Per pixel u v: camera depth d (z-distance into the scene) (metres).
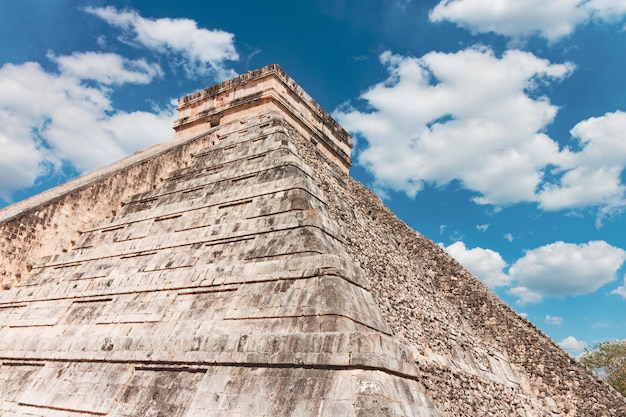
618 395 14.59
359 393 6.41
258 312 8.44
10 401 9.36
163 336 8.90
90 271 12.23
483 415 11.41
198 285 9.80
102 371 8.98
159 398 7.88
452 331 14.37
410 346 11.02
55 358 9.85
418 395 7.37
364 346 6.91
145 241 12.34
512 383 15.02
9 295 12.53
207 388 7.57
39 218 13.57
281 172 12.56
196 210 12.65
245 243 10.52
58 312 11.27
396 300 12.89
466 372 12.48
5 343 11.05
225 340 8.09
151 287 10.48
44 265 13.26
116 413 7.96
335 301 7.93
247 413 6.86
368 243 15.05
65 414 8.46
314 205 11.32
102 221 14.64
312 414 6.41
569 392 15.16
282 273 8.95
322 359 7.01
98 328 10.11
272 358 7.41
